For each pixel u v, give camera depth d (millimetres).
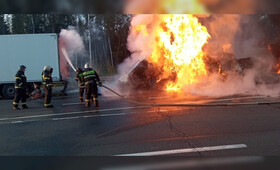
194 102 8477
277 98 8703
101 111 7727
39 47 12477
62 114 7551
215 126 5570
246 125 5574
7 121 6945
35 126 6242
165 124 5883
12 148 4660
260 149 4180
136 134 5211
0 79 12352
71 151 4398
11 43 12320
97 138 5066
